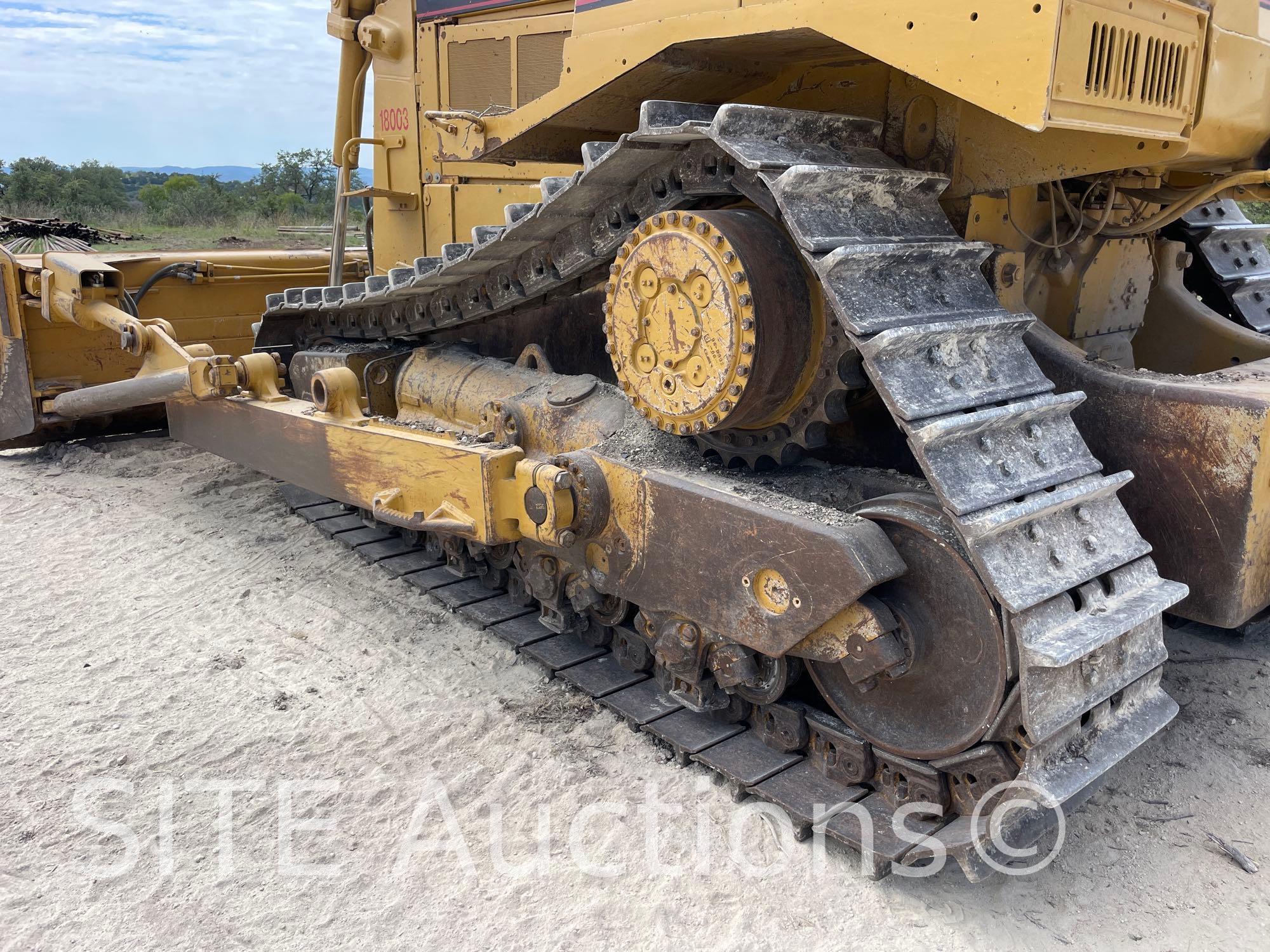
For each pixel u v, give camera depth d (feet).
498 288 13.71
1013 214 11.34
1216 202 15.85
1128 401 10.07
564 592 13.02
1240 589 9.65
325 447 14.48
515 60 16.39
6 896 8.78
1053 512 8.77
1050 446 9.14
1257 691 12.44
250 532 18.04
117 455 22.49
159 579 15.90
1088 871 9.30
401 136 19.10
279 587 15.66
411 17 18.31
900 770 9.52
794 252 9.73
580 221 11.82
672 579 10.30
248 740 11.27
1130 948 8.34
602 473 10.93
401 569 15.97
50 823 9.78
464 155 17.29
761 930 8.48
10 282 20.81
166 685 12.53
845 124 10.05
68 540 17.49
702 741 10.76
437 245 18.47
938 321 8.81
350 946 8.27
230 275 22.74
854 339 8.29
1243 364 12.50
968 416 8.36
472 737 11.39
